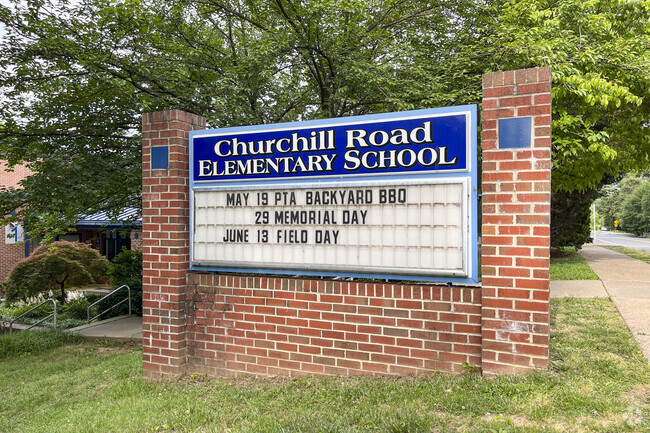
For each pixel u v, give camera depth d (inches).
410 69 350.0
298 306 195.0
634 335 206.1
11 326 424.8
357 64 342.6
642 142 390.0
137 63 364.5
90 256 580.4
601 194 827.4
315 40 366.9
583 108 333.7
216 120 332.2
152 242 221.5
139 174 357.1
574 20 323.3
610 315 250.4
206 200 213.0
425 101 323.3
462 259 166.4
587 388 145.0
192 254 215.8
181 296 216.8
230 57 373.4
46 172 345.7
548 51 276.7
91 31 349.1
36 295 583.8
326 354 189.5
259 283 202.8
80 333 378.9
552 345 192.9
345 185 185.0
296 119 424.5
